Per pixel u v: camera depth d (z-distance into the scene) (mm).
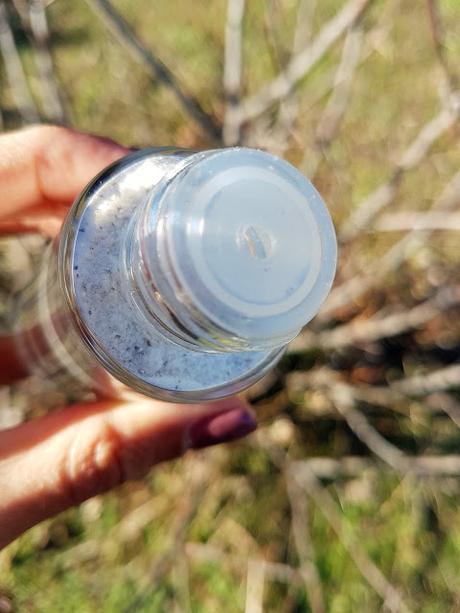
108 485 82
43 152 88
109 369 62
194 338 48
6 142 88
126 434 80
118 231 60
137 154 66
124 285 56
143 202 53
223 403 86
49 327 78
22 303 102
